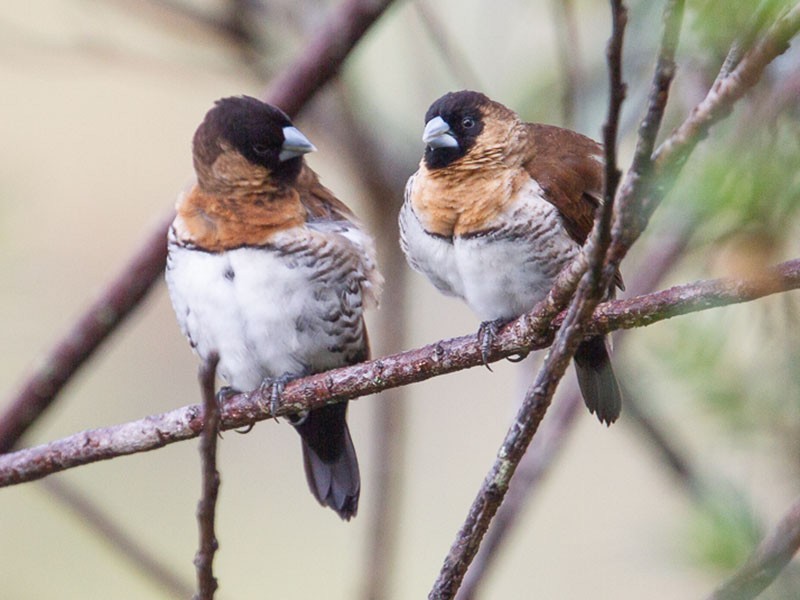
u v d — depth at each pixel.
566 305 6.42
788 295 4.99
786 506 5.32
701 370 5.11
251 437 15.82
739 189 4.00
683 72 7.80
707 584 5.24
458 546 5.69
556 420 9.16
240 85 14.20
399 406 11.39
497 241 9.24
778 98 4.89
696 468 9.24
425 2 10.38
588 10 10.21
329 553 15.04
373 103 12.01
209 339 9.70
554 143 9.42
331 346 9.68
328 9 11.45
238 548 15.03
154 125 15.65
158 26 11.75
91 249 14.89
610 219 4.80
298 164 9.79
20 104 15.37
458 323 14.98
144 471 15.48
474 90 10.34
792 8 4.20
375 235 12.04
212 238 9.52
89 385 15.42
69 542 13.96
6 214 9.50
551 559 13.92
